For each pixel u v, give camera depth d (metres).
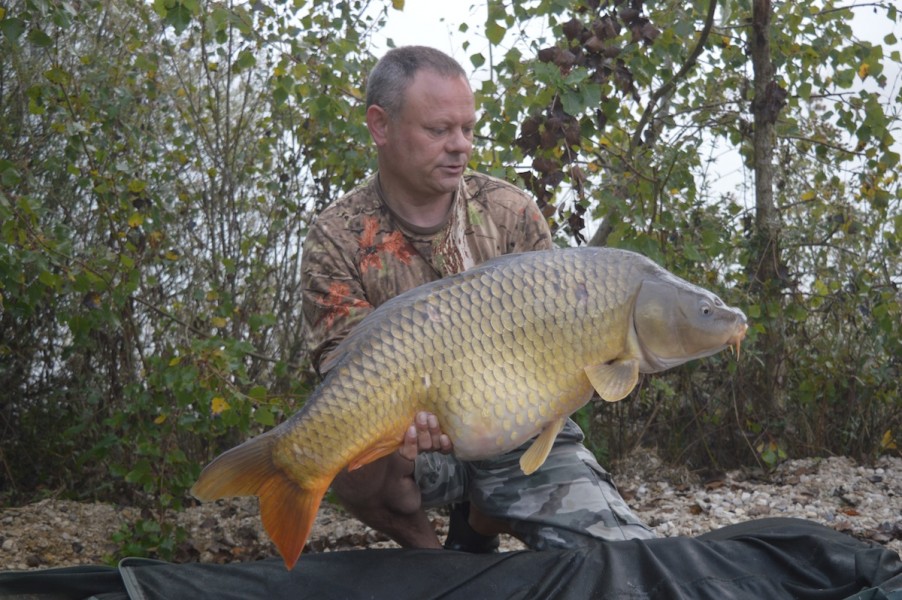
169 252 4.80
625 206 4.48
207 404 4.03
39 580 2.55
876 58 5.23
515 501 2.83
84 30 5.32
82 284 4.08
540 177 4.23
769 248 5.14
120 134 5.09
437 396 2.22
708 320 2.23
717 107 5.48
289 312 5.40
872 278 5.22
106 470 5.08
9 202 4.02
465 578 2.52
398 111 2.73
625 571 2.49
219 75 5.40
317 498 2.23
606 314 2.25
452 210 2.89
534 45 4.70
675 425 5.36
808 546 2.56
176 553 4.23
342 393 2.20
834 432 5.48
